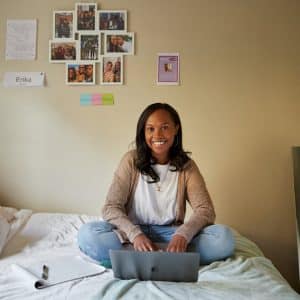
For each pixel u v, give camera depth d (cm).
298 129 206
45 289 102
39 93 213
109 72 211
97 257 130
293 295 98
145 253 106
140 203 148
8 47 213
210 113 209
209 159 209
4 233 145
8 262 126
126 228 131
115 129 211
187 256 104
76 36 212
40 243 150
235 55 209
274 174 206
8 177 213
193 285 104
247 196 207
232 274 114
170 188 150
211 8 210
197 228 134
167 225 151
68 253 138
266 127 207
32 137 213
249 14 209
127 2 212
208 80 209
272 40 208
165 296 95
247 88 208
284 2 208
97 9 212
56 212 212
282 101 207
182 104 209
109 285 103
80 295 97
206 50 209
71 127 213
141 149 151
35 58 213
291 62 207
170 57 210
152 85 210
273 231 206
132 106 211
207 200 146
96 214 211
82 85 212
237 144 208
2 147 213
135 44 211
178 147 154
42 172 213
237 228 207
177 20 210
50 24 213
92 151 212
